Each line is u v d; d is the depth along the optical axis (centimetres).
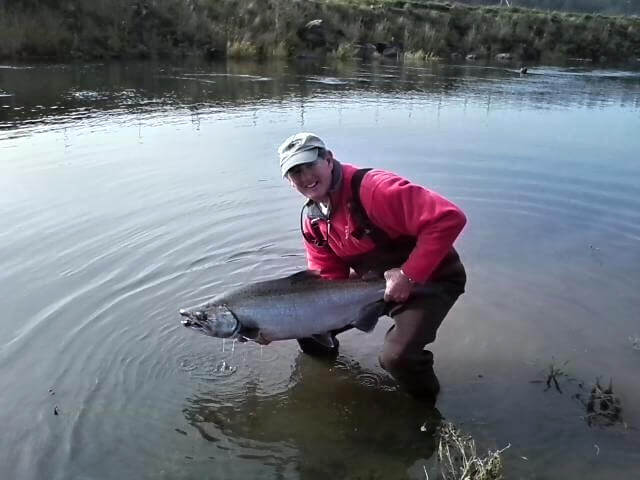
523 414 204
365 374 230
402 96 792
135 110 639
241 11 1316
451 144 523
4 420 195
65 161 452
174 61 1098
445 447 190
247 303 204
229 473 179
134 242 321
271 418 205
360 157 474
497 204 389
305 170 191
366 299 208
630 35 1750
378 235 201
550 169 457
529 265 309
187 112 638
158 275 288
